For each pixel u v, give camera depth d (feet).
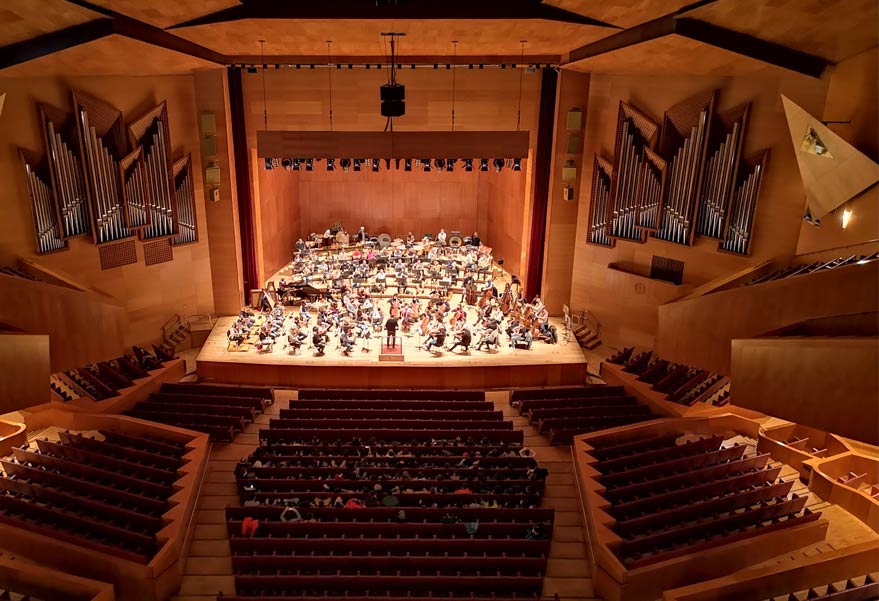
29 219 49.26
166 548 32.37
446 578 31.68
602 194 60.34
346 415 46.03
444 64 59.47
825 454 42.11
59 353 36.24
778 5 36.17
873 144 37.32
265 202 71.72
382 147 56.08
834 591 32.81
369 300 63.00
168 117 57.52
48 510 34.35
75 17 39.32
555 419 45.96
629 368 53.67
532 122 61.87
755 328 32.91
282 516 34.53
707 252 54.13
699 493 36.81
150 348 60.29
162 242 59.72
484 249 74.59
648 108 55.72
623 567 31.78
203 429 44.39
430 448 41.01
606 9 42.63
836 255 40.40
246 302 66.39
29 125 48.19
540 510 35.42
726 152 50.42
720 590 31.63
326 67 59.77
